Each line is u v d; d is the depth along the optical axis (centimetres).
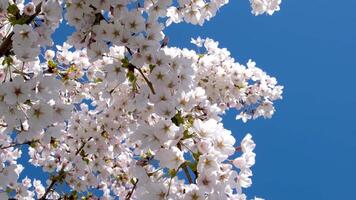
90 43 445
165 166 351
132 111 549
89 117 666
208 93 729
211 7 544
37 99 387
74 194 671
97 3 435
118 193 773
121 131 625
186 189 341
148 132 371
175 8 540
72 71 621
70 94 671
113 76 448
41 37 440
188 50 704
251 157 381
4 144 606
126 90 577
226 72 738
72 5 441
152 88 427
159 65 428
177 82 421
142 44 430
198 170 339
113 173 737
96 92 652
